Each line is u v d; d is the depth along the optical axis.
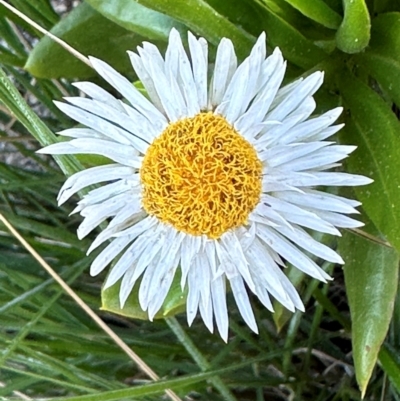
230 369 0.13
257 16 0.11
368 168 0.10
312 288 0.13
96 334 0.14
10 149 0.18
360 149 0.11
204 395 0.14
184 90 0.10
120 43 0.12
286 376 0.14
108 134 0.10
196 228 0.10
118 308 0.11
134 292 0.11
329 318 0.15
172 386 0.12
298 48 0.11
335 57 0.11
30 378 0.13
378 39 0.11
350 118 0.11
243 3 0.11
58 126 0.16
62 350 0.14
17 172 0.16
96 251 0.14
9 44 0.15
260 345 0.15
